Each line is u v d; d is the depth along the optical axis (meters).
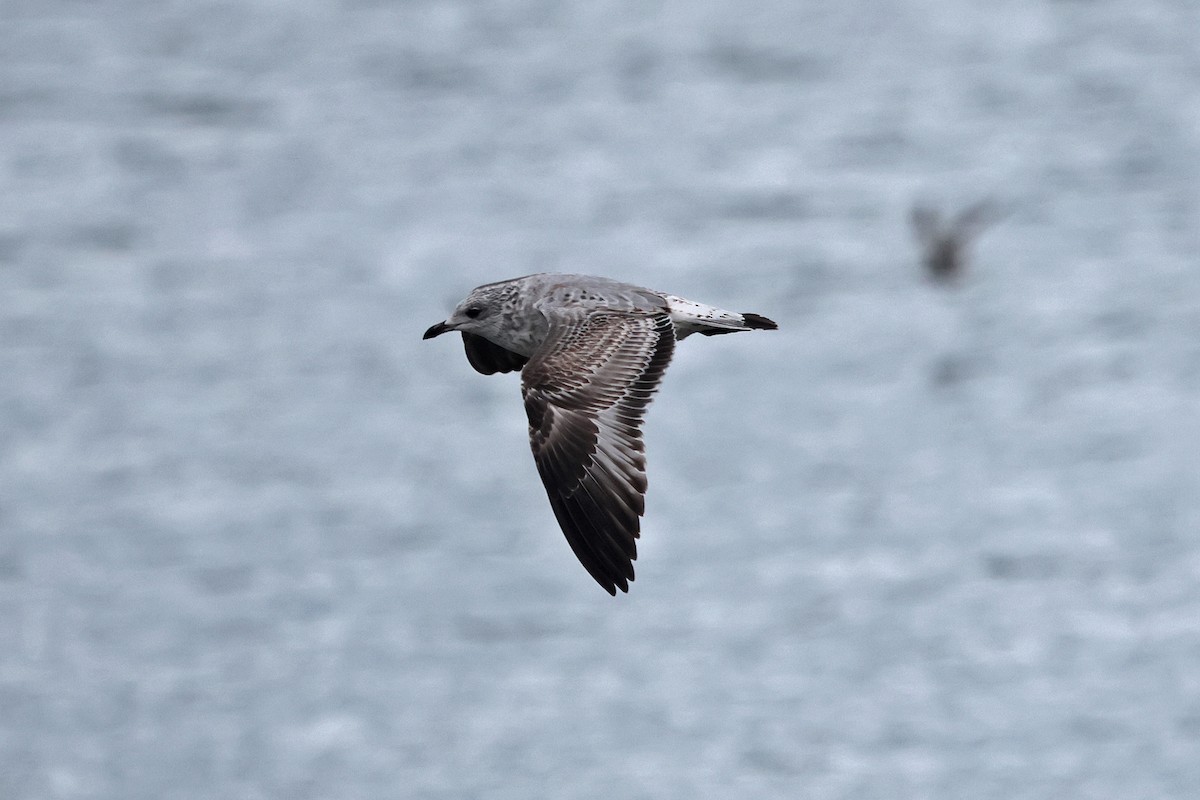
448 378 37.97
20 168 60.25
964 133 60.03
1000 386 36.75
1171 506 30.16
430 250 49.62
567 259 49.38
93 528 31.14
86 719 24.64
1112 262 44.94
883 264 46.19
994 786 21.70
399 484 32.44
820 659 25.05
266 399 37.44
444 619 26.80
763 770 22.31
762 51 75.12
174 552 29.94
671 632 26.12
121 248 50.28
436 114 66.75
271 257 48.88
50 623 27.56
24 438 35.78
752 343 39.97
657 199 54.69
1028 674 24.41
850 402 36.22
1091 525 29.50
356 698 24.72
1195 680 24.14
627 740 23.09
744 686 24.42
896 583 27.52
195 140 63.94
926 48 73.00
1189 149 54.94
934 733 23.12
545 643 25.97
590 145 62.09
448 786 22.27
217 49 77.38
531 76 72.38
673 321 8.53
